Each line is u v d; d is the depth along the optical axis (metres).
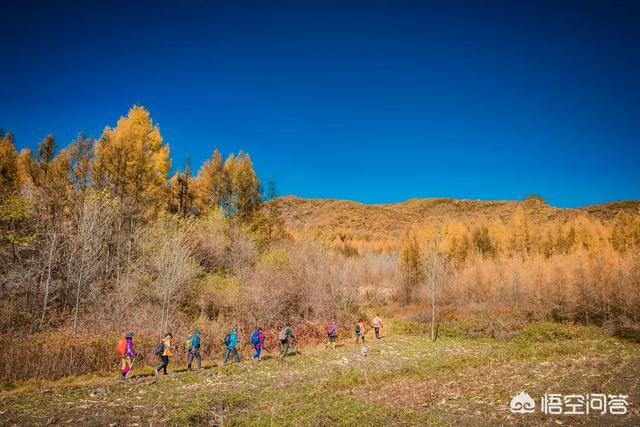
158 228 28.48
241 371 17.47
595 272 33.78
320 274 34.03
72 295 23.58
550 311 33.62
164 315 23.50
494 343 26.03
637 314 28.16
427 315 35.75
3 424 10.56
